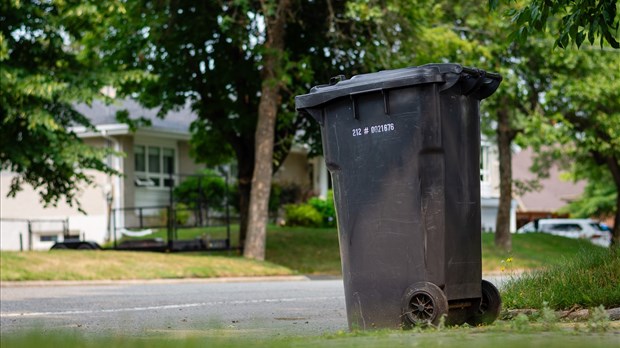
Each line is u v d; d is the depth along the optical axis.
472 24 37.12
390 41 32.91
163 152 49.94
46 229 48.69
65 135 32.38
